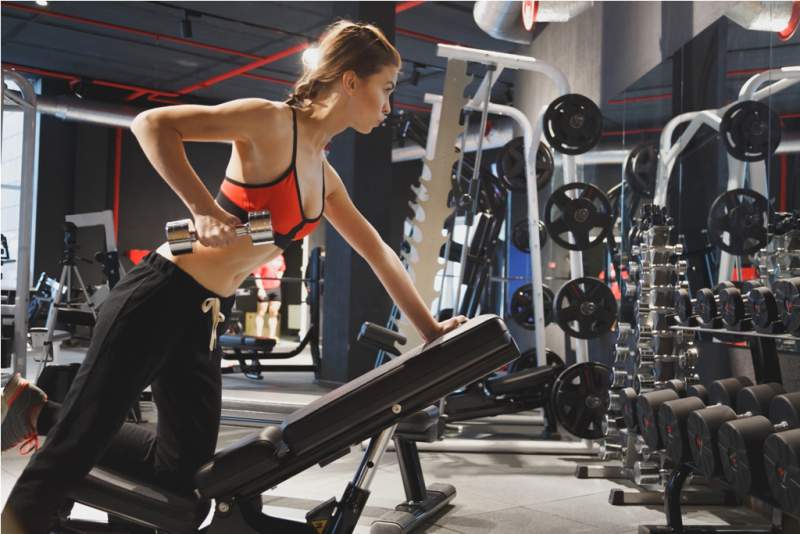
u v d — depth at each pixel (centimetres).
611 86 542
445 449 402
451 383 162
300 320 1380
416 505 267
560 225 416
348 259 691
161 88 1198
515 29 483
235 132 145
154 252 160
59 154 1195
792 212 270
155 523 161
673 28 421
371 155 699
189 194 138
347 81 157
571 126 403
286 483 324
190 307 156
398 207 1350
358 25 161
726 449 223
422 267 439
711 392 286
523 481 340
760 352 266
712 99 358
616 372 360
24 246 476
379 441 182
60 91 1157
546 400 430
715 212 337
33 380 576
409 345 435
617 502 299
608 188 545
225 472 159
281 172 152
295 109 156
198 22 887
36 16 882
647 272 334
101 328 154
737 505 304
